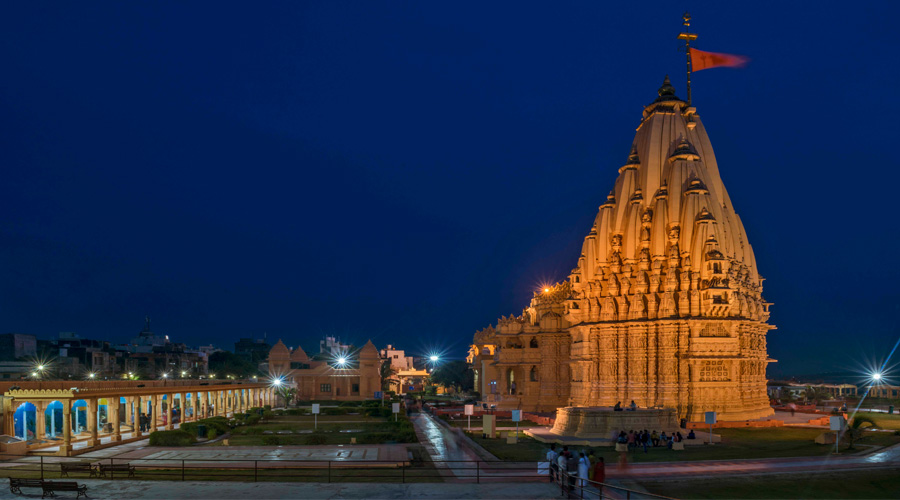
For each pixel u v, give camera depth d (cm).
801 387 14988
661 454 4931
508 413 9456
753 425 7300
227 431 6744
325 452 4888
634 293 8138
